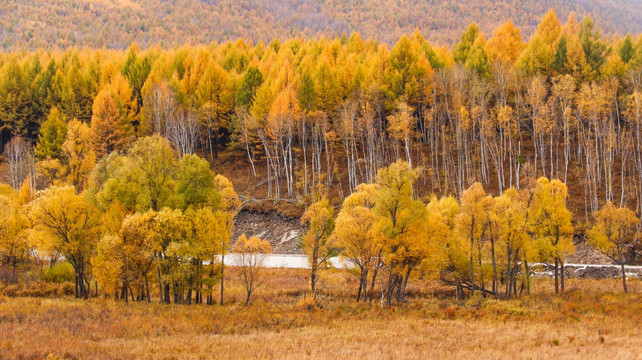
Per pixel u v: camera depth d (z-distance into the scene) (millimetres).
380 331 24734
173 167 34750
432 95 67688
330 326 26578
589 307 30172
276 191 64938
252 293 37875
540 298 34125
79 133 64062
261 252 35969
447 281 38094
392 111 66500
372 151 66438
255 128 68812
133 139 66625
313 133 69562
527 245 34844
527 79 65562
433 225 33062
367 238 31984
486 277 36906
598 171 58500
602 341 22016
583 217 53688
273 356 19516
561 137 69875
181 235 31844
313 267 34031
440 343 21766
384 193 31562
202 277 33625
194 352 20094
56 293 35906
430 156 69562
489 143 67438
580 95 61219
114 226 32875
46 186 64000
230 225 35219
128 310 28797
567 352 19938
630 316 27734
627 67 68438
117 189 33250
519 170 61156
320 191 61188
